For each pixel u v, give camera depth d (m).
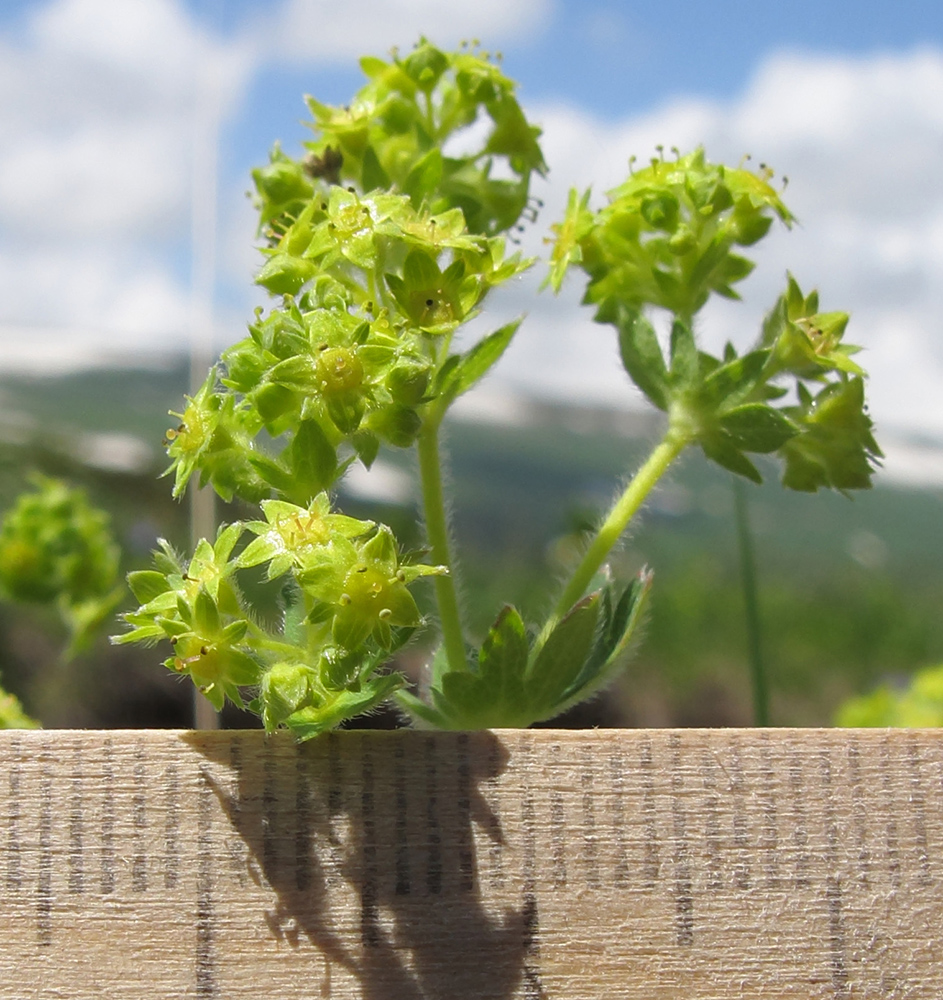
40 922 0.05
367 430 0.05
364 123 0.07
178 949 0.05
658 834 0.05
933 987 0.05
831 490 0.07
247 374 0.05
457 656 0.06
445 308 0.06
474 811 0.05
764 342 0.07
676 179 0.07
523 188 0.07
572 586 0.06
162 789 0.05
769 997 0.05
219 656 0.05
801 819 0.05
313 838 0.05
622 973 0.05
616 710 0.27
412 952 0.05
